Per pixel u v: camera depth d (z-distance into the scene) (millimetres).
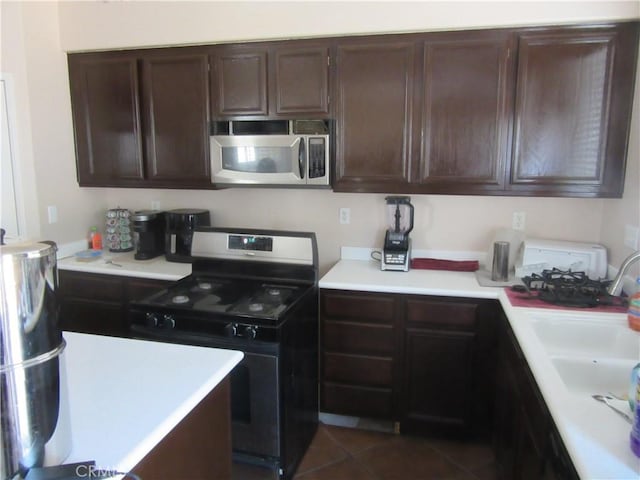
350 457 2480
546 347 1832
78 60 3086
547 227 2789
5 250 886
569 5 2307
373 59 2582
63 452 985
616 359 1602
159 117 2965
